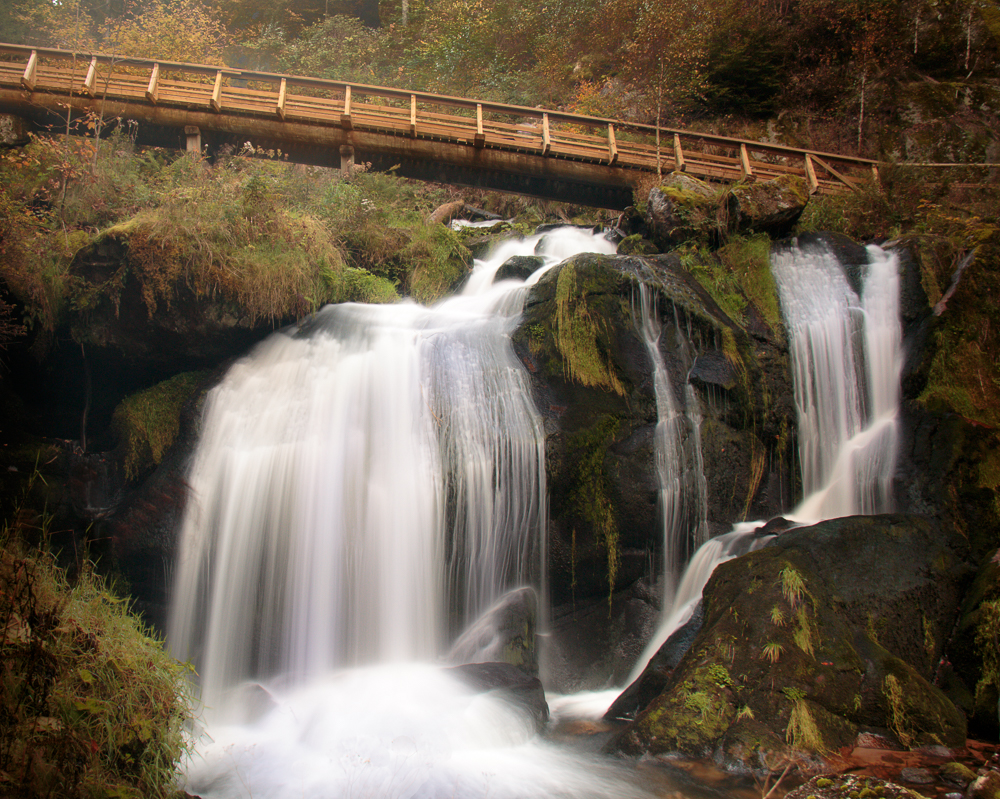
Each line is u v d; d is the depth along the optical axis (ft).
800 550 17.17
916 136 61.31
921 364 22.94
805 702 14.16
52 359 24.20
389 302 27.27
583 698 19.39
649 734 14.60
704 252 26.89
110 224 27.84
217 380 23.17
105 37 59.11
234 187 27.78
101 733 11.10
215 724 16.83
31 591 11.35
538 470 21.25
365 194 34.17
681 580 21.35
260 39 80.33
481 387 22.34
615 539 21.16
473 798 12.84
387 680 18.03
